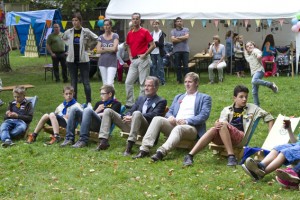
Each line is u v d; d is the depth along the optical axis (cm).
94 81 1590
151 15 1675
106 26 1105
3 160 726
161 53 1437
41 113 1081
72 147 783
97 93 1328
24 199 577
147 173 650
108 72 1101
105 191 591
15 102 860
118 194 580
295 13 1572
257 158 645
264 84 1016
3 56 1953
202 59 1608
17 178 647
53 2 2669
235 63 1647
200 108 739
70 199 571
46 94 1346
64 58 1600
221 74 1481
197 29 1831
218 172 643
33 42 2662
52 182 632
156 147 773
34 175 661
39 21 2548
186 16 1639
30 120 859
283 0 1606
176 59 1463
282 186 579
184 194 571
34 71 1967
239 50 1623
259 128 877
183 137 716
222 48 1494
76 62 1113
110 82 1098
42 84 1571
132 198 564
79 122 823
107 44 1105
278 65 1589
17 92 852
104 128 774
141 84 1077
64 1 2416
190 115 740
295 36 1588
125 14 1706
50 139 840
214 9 1620
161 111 772
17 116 845
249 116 689
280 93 1238
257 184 593
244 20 1659
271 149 643
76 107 812
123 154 739
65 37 1110
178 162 692
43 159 728
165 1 1691
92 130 815
